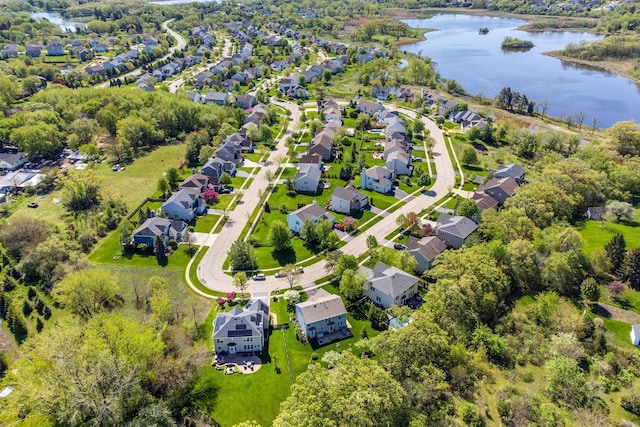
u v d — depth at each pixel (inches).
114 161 7012.8
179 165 6820.9
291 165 6875.0
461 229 4820.4
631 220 5211.6
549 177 5620.1
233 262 4503.0
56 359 2938.0
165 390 3144.7
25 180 6240.2
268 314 3868.1
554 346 3326.8
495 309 3782.0
